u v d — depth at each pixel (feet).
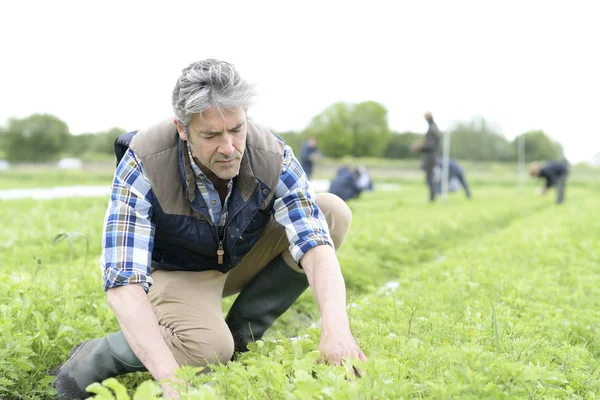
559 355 11.80
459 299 15.83
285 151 10.86
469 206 52.95
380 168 161.99
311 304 17.24
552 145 189.37
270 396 8.71
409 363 9.98
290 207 10.68
